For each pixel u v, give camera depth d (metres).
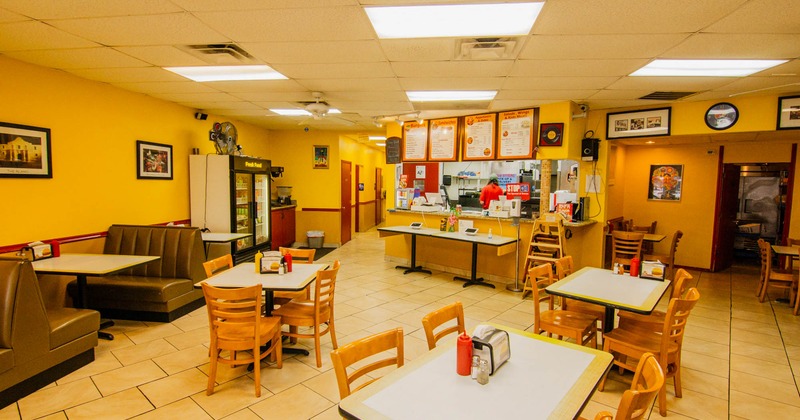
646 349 2.61
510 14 2.54
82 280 3.79
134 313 4.15
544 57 3.38
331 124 7.62
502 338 1.74
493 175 8.38
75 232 4.33
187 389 2.83
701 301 5.16
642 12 2.48
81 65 3.86
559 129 5.26
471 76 4.02
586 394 1.51
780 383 3.03
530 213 6.29
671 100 4.96
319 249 8.65
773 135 5.74
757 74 3.76
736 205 7.43
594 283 3.11
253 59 3.58
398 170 7.43
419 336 3.82
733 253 7.57
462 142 6.29
